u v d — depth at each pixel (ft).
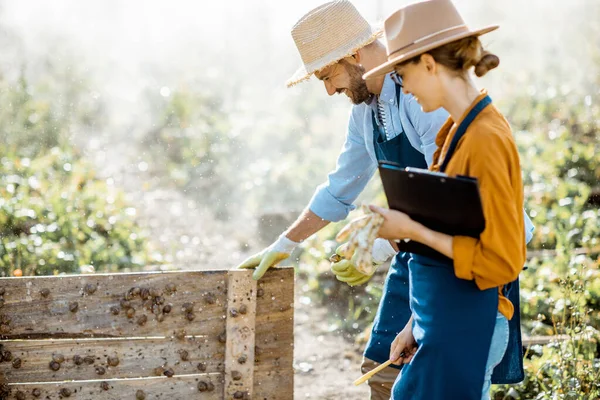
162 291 11.68
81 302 11.62
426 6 9.59
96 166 34.47
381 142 12.26
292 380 12.00
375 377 13.05
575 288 17.08
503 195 9.22
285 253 12.11
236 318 11.69
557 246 22.24
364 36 11.64
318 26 11.61
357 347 20.16
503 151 9.32
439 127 11.35
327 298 23.15
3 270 21.18
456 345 9.77
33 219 24.72
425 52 9.52
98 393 11.68
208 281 11.74
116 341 11.68
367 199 28.78
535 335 18.02
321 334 21.03
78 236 23.84
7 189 25.00
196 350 11.76
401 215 9.66
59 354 11.62
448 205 9.20
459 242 9.39
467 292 9.78
